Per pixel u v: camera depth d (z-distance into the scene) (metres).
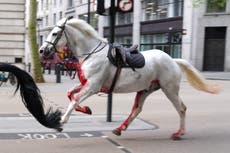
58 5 68.38
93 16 52.56
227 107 13.98
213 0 20.16
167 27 39.59
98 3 10.25
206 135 9.26
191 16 36.72
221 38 36.66
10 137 8.56
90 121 10.62
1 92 17.33
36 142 8.16
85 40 8.09
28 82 7.36
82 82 8.09
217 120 11.31
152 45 42.44
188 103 14.91
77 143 8.16
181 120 8.84
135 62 8.22
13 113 11.68
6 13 25.28
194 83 9.08
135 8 44.59
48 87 20.17
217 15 36.12
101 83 8.12
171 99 8.77
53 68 36.59
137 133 9.29
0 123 10.06
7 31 25.33
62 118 7.76
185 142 8.49
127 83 8.27
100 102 14.52
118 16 49.03
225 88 21.39
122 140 8.53
